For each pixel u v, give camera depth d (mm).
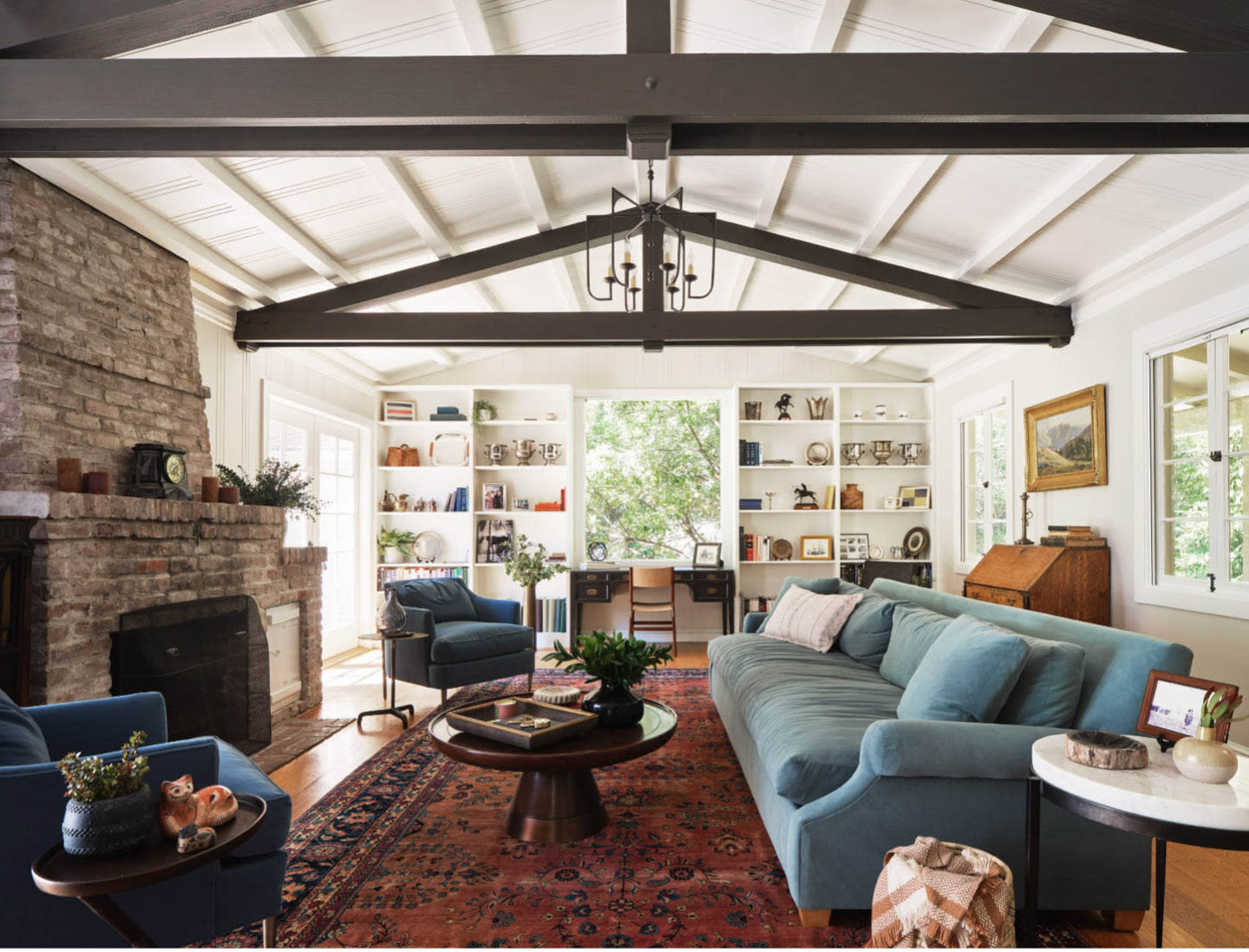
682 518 7859
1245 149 2916
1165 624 4207
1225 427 3867
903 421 7492
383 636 4465
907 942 1804
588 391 7660
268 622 4445
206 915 1883
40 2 2703
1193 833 1573
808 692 3104
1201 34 2746
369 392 7340
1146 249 4172
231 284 4711
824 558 7449
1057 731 2203
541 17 3389
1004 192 4055
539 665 6418
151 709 2379
